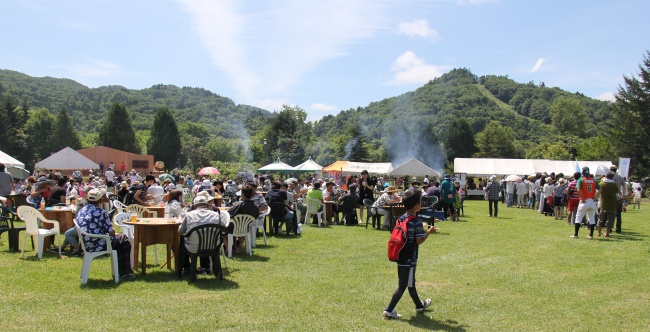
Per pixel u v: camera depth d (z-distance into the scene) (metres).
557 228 14.93
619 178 13.67
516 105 150.88
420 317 5.64
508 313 5.89
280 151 66.31
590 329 5.33
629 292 6.96
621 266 8.81
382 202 14.23
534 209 23.39
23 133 69.44
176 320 5.25
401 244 5.52
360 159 64.50
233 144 73.31
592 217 12.45
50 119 72.12
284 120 71.50
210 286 6.86
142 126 128.25
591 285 7.37
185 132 90.94
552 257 9.72
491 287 7.21
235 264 8.58
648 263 9.11
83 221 6.79
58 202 11.31
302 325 5.22
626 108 47.19
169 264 7.87
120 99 162.38
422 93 146.25
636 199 24.61
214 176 38.53
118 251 7.14
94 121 138.25
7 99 71.56
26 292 6.25
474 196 33.16
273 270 8.15
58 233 8.67
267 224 15.28
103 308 5.63
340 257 9.53
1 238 10.70
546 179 19.92
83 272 6.73
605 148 52.50
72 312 5.45
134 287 6.70
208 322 5.21
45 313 5.38
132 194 13.34
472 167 35.31
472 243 11.63
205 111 155.50
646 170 45.62
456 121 78.38
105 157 53.06
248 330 5.01
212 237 7.08
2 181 12.95
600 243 11.66
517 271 8.35
